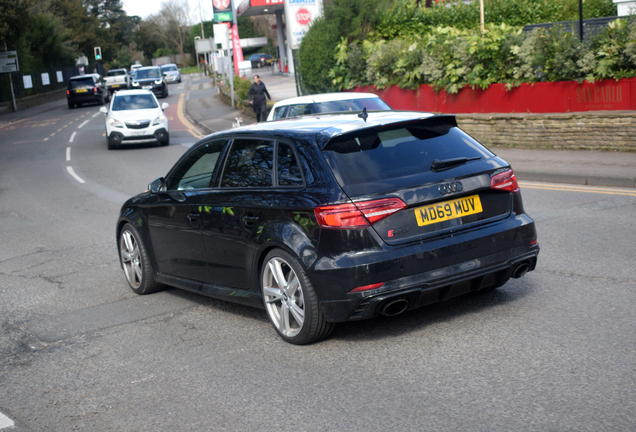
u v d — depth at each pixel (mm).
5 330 5578
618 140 12516
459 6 25562
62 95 64938
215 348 4707
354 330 4766
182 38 115750
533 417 3258
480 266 4410
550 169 11305
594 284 5363
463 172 4445
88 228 10094
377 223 4164
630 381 3572
